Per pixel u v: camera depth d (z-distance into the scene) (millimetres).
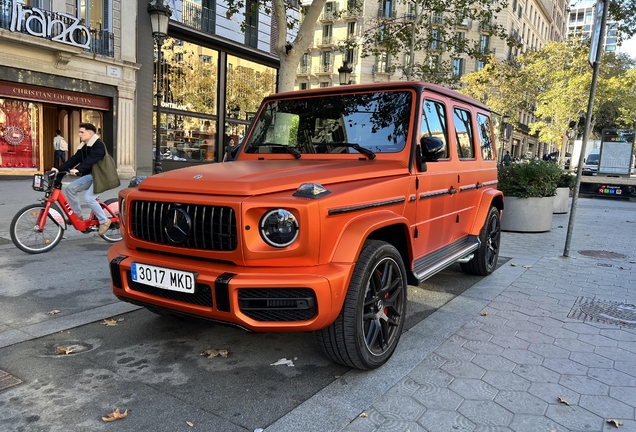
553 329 3957
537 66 31781
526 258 6820
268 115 4445
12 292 4648
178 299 2900
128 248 3301
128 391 2836
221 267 2756
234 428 2469
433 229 4164
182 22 19438
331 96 4215
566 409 2707
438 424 2533
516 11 51656
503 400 2795
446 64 18547
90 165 6254
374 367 3105
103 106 17188
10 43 14078
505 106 33812
